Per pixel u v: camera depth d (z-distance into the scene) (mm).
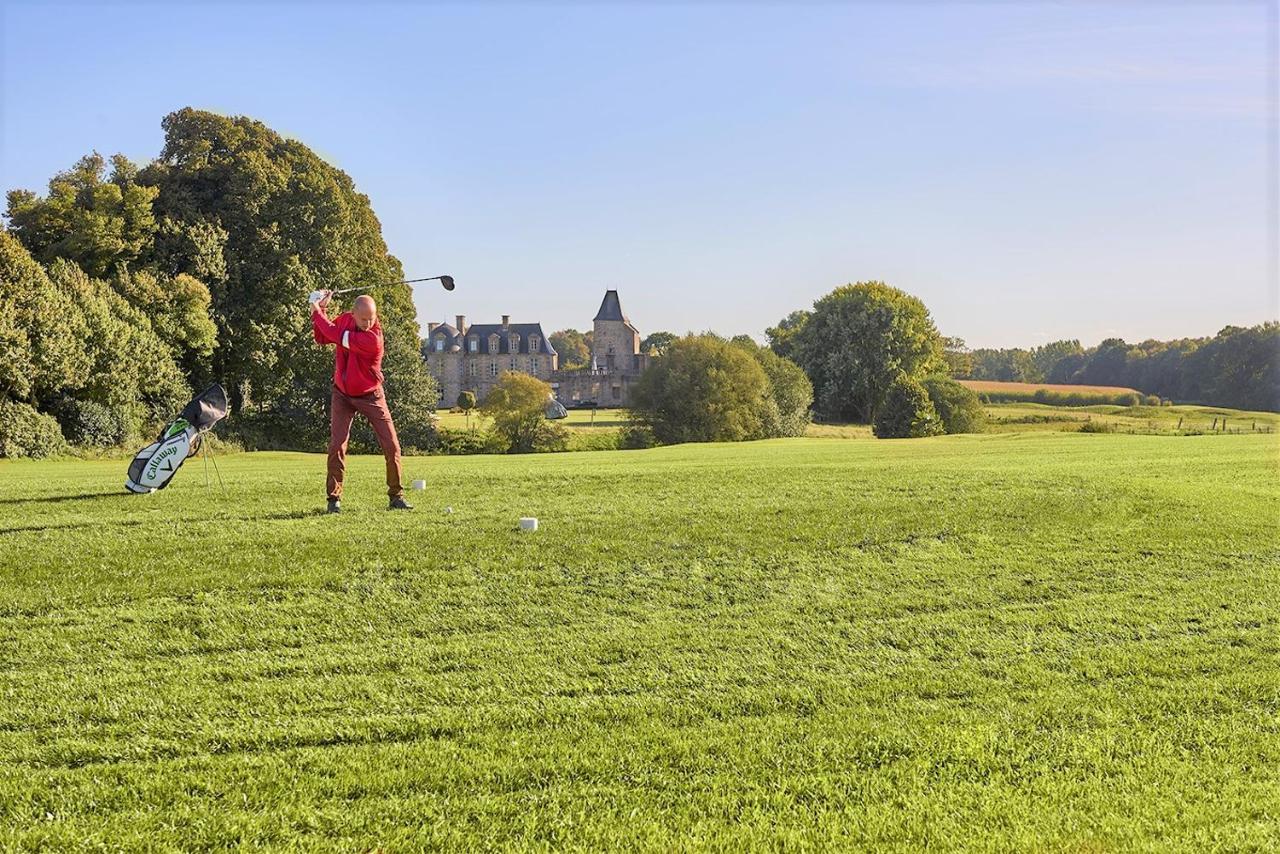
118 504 10992
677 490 12859
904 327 89750
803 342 93812
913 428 70438
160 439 12219
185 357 51875
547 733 5195
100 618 6844
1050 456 24078
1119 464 20172
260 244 52594
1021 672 6246
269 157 55031
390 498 10961
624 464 20719
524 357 128625
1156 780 4699
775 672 6211
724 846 4004
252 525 9555
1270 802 4453
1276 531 10586
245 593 7418
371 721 5305
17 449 38312
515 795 4473
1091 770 4809
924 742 5105
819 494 12367
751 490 12836
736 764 4824
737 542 9391
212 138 53719
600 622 7168
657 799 4441
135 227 48500
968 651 6691
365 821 4199
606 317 133000
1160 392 111125
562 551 8820
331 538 8938
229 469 19906
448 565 8266
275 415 54812
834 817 4277
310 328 52281
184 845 3990
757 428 68625
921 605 7746
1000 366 169875
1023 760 4910
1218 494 13094
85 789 4461
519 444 66062
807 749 5000
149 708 5441
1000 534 10148
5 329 38094
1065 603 7855
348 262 57250
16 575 7633
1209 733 5285
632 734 5180
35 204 47469
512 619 7176
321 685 5848
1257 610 7691
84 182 49406
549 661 6340
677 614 7395
